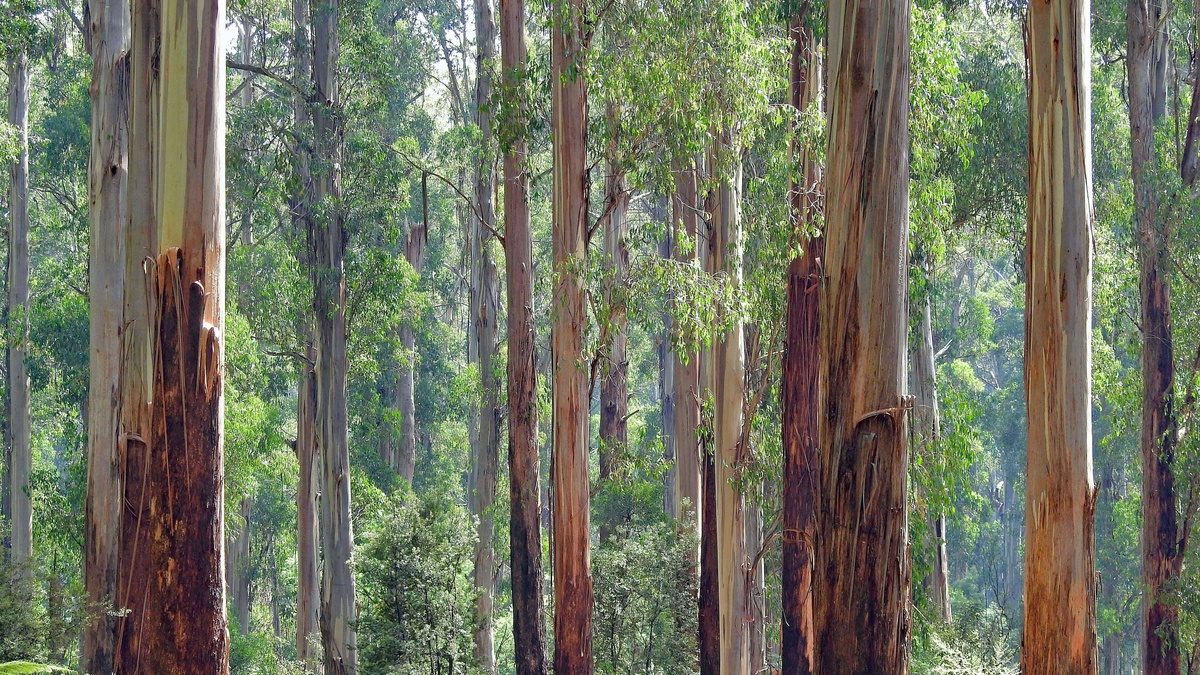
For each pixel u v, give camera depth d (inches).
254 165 900.0
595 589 781.9
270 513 1405.0
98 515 582.9
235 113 872.3
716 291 592.4
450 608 734.5
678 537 832.3
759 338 657.6
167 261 329.7
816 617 317.1
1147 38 743.1
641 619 784.3
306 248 897.5
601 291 621.3
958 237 840.3
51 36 983.0
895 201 319.6
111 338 595.5
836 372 319.0
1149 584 725.3
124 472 374.3
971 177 767.1
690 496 869.2
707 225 636.7
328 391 853.8
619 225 885.8
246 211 905.5
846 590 309.9
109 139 599.5
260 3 1013.8
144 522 327.6
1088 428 363.9
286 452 1155.3
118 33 601.0
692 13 548.4
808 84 606.5
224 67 342.3
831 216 324.8
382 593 740.7
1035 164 369.4
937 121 578.6
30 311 1085.1
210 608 323.3
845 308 318.7
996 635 626.5
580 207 624.4
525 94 653.3
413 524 744.3
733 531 629.6
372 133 916.6
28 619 433.1
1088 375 364.2
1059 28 362.6
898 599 309.6
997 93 771.4
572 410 629.9
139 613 324.8
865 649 307.1
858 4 322.0
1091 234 365.4
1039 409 366.3
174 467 323.3
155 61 471.5
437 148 1201.4
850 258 319.3
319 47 863.1
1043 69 366.3
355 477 1084.5
